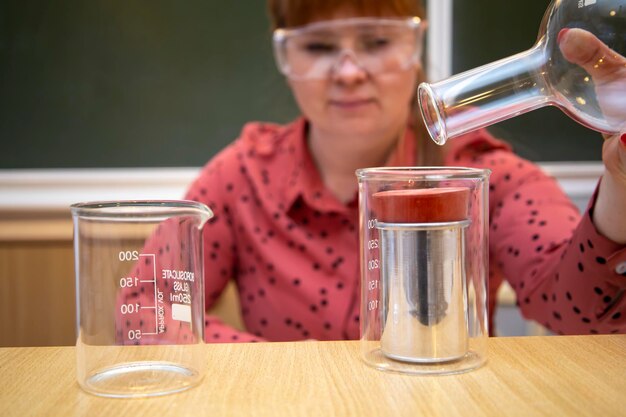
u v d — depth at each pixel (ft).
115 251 1.73
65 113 4.88
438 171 1.83
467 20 4.88
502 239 2.98
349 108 3.15
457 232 1.82
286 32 3.12
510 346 2.03
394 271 1.82
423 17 3.42
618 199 1.89
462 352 1.84
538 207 2.91
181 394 1.66
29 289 4.74
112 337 1.74
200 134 4.97
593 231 2.04
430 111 1.77
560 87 1.71
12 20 4.79
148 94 4.91
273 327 3.31
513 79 1.73
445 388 1.68
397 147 3.37
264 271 3.41
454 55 4.90
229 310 4.74
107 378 1.72
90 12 4.81
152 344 1.76
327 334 3.18
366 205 1.89
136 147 4.95
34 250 4.74
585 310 2.25
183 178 4.94
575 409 1.53
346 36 3.05
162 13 4.85
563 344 2.04
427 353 1.82
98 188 4.91
